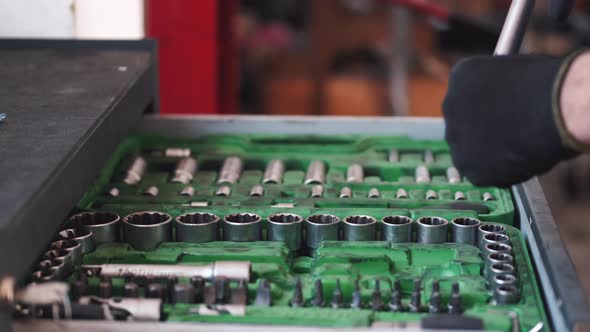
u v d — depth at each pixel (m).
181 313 0.89
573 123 0.72
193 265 0.99
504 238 1.09
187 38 2.33
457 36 3.92
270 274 1.02
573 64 0.74
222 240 1.14
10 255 0.74
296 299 0.94
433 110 3.84
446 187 1.34
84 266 0.98
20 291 0.81
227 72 2.56
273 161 1.43
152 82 1.51
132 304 0.87
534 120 0.76
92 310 0.85
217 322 0.88
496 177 0.82
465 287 0.98
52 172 0.86
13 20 1.59
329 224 1.11
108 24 1.64
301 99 4.27
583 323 0.78
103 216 1.13
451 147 0.86
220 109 2.59
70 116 1.08
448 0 3.85
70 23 1.59
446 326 0.83
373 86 4.31
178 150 1.47
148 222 1.13
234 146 1.52
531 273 1.00
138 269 0.97
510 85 0.80
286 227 1.11
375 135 1.54
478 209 1.25
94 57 1.48
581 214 3.46
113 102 1.16
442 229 1.12
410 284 1.02
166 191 1.31
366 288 1.00
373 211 1.20
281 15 4.76
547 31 3.69
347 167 1.44
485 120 0.80
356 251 1.08
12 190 0.81
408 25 3.90
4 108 1.13
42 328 0.82
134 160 1.41
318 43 4.01
